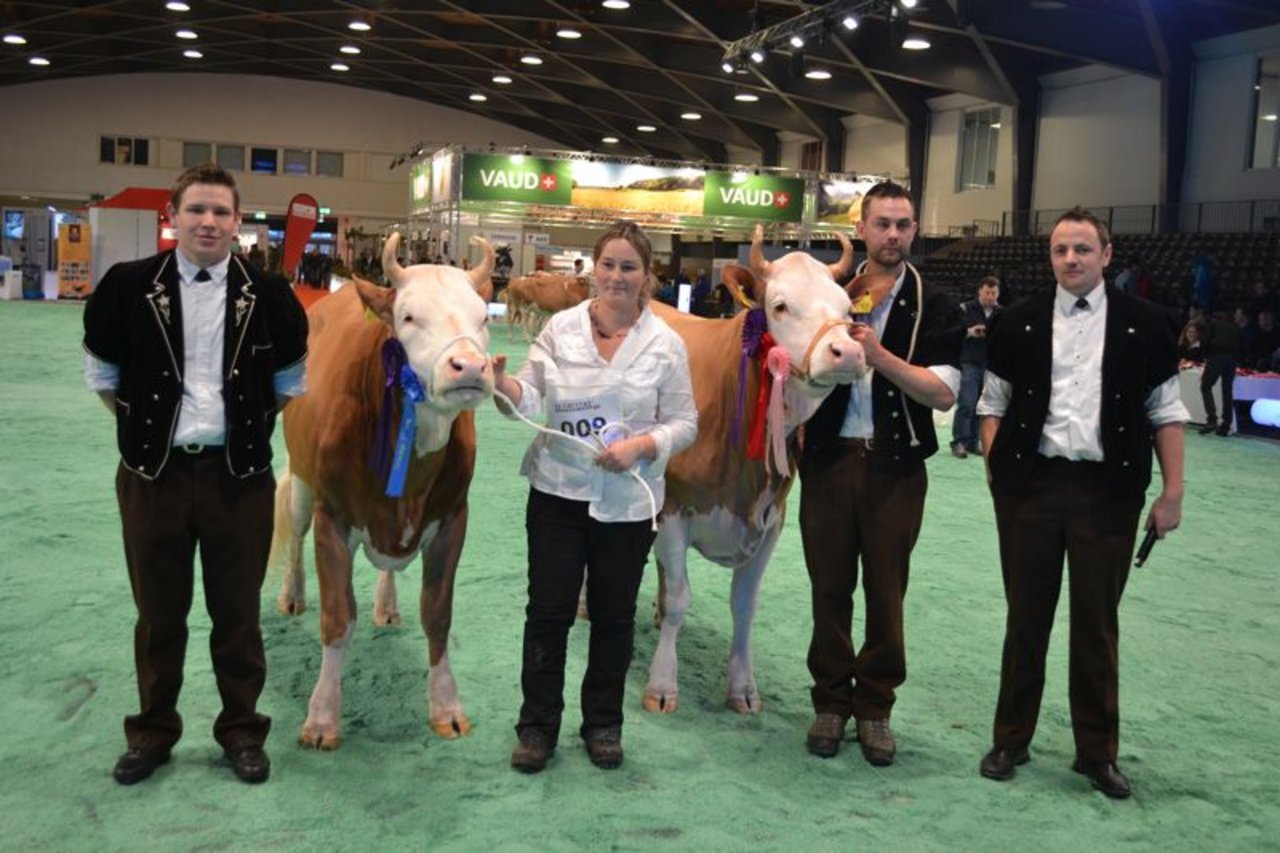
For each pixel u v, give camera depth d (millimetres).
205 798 3082
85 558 5363
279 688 3916
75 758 3285
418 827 2990
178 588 3113
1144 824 3215
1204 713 4105
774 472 3764
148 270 2994
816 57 24438
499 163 21531
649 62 28516
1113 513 3328
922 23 20281
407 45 32656
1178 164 21734
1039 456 3410
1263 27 19953
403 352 3186
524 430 10656
